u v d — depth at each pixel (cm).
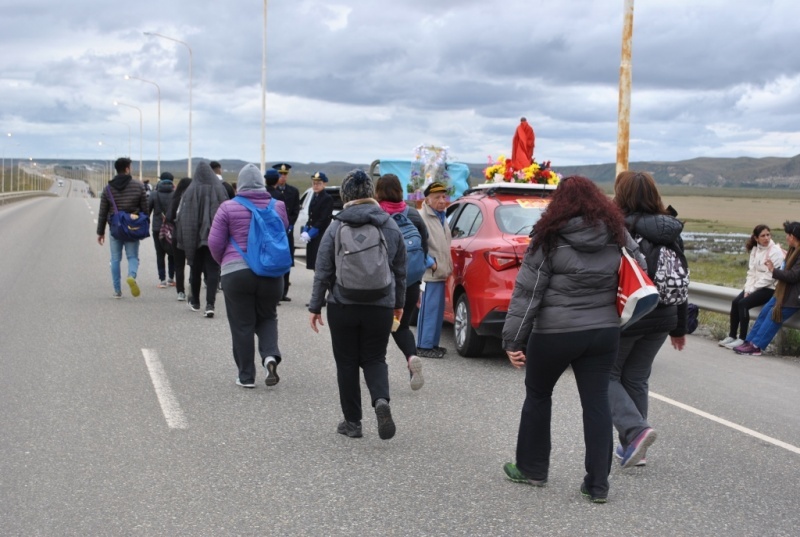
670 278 546
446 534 443
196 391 752
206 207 1154
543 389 512
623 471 566
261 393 753
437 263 916
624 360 573
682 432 666
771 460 597
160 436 612
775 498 516
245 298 761
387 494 503
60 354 895
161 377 800
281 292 771
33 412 667
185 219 1154
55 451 570
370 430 643
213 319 1157
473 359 940
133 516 458
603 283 490
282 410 695
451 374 856
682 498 512
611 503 500
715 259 2855
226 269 754
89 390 743
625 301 480
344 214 603
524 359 516
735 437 655
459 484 525
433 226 916
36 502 476
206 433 623
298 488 510
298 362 892
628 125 1431
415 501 493
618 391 562
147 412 677
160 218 1473
